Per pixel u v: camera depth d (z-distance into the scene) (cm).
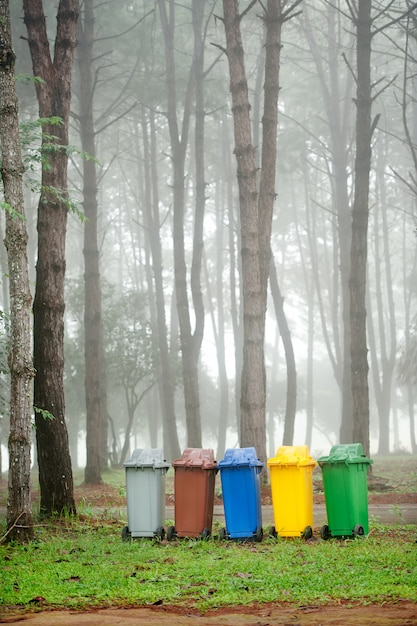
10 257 1271
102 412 3603
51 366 1595
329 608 761
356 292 2548
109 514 1677
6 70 1292
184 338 3450
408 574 880
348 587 844
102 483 2747
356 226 2562
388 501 1967
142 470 1277
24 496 1275
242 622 711
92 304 2962
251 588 861
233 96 2216
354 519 1218
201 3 3584
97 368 2867
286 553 1080
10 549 1199
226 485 1241
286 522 1238
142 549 1160
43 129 1644
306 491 1248
